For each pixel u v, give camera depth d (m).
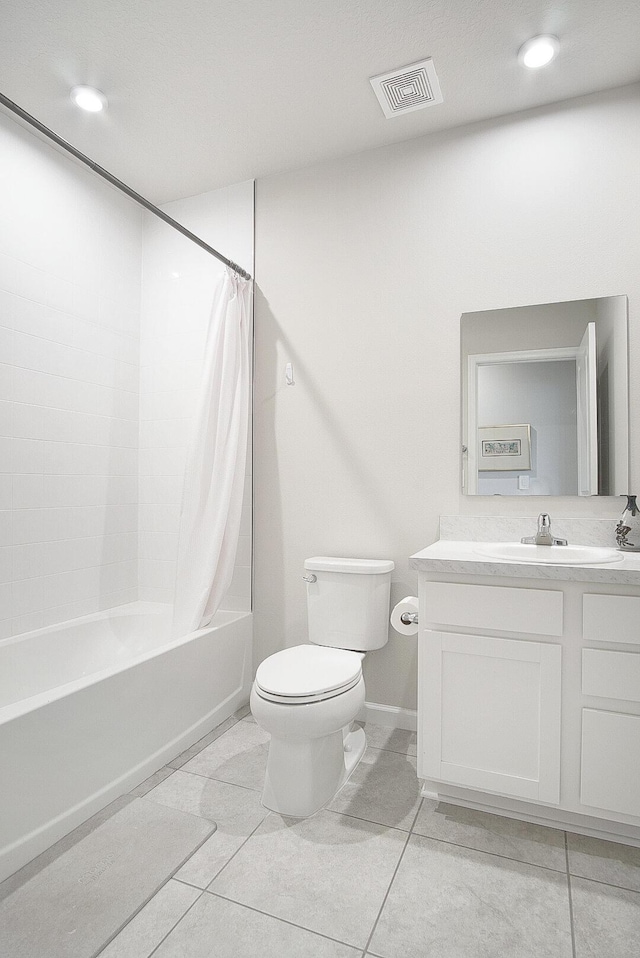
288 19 1.82
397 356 2.49
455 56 1.98
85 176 2.69
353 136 2.46
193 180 2.82
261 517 2.77
